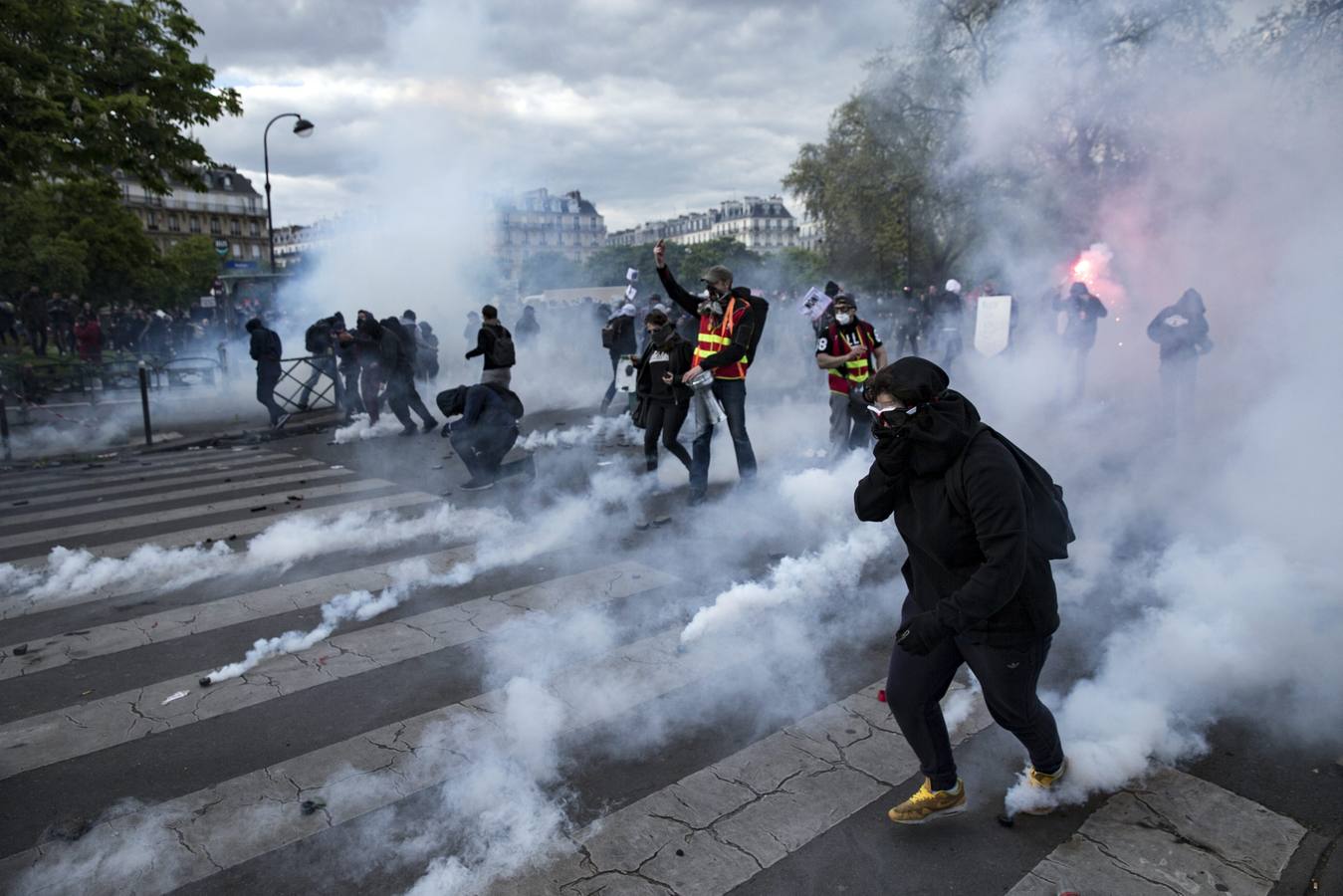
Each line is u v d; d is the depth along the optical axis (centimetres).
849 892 247
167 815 290
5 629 458
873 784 299
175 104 1259
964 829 274
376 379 1138
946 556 238
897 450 237
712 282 645
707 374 632
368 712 358
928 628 235
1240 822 272
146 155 1246
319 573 532
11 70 1038
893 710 267
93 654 422
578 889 250
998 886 248
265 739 338
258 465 923
